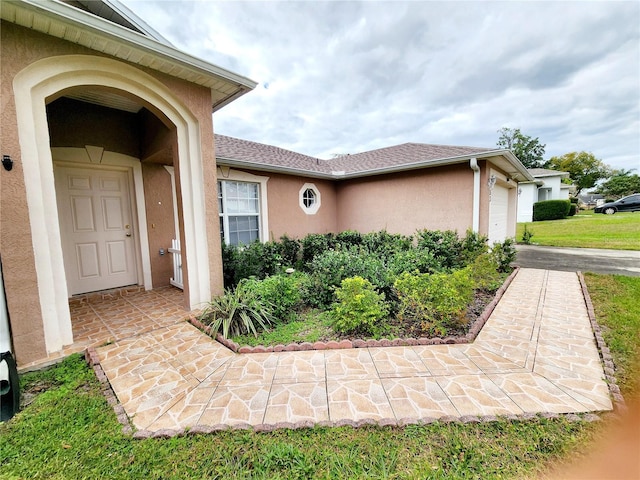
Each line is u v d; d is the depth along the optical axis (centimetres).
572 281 620
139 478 176
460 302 397
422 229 860
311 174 900
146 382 275
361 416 223
